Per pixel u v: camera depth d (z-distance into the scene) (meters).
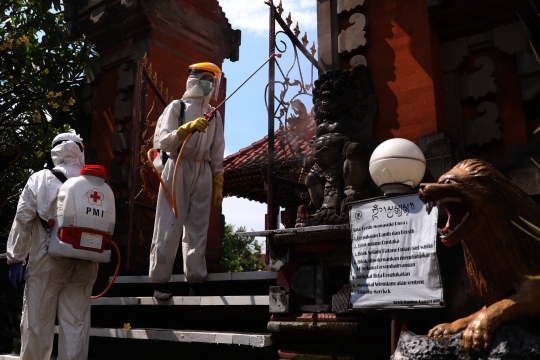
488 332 2.80
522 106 4.77
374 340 4.09
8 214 8.92
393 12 5.28
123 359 5.55
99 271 7.48
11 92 9.91
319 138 5.02
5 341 6.66
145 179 7.94
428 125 4.88
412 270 3.45
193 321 5.57
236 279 5.36
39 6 9.83
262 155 9.05
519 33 4.81
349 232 4.07
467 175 3.02
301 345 4.30
